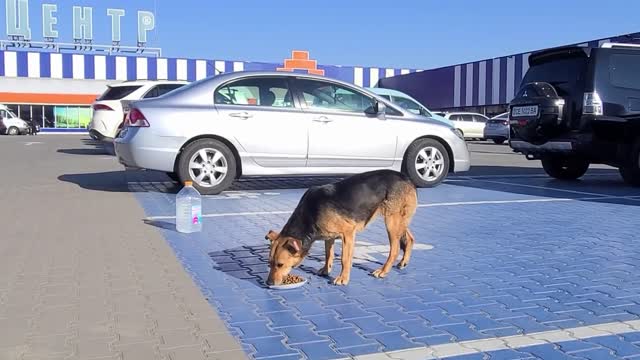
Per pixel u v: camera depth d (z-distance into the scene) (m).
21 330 3.53
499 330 3.56
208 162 8.73
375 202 4.45
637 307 3.98
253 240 5.90
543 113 10.11
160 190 9.62
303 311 3.88
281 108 8.99
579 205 8.13
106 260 5.10
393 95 13.33
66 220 6.87
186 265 4.98
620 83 9.92
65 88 49.78
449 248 5.62
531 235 6.18
